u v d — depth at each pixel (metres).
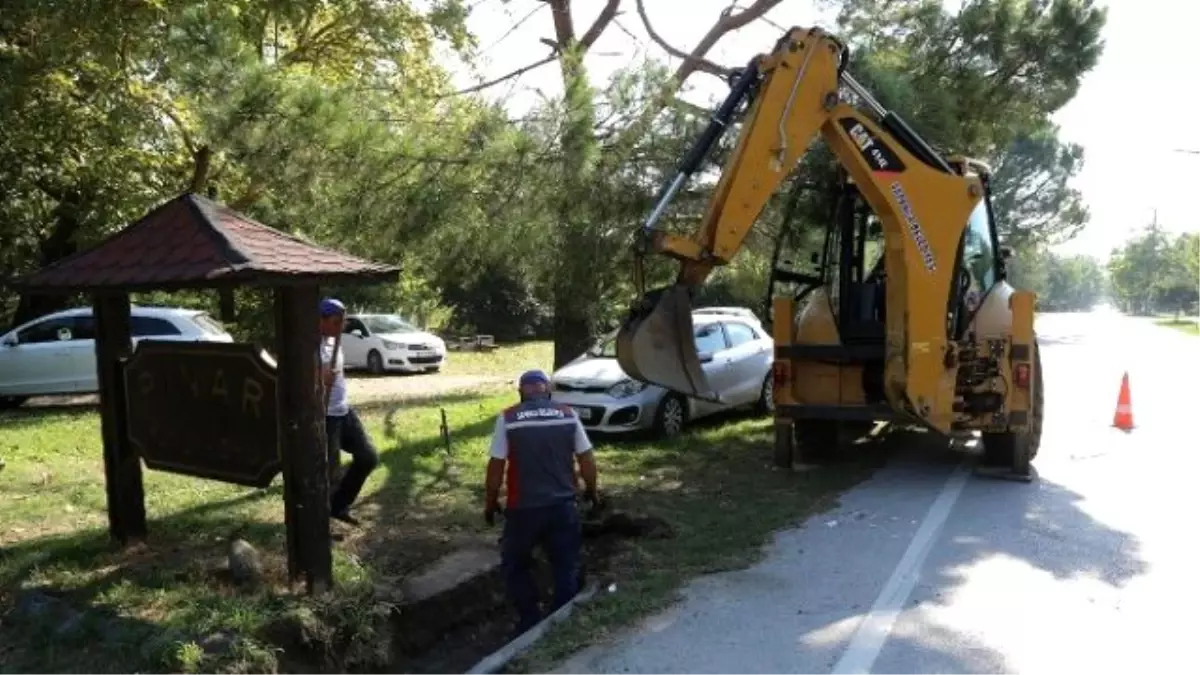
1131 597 5.88
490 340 35.88
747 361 13.56
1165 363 25.50
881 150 8.56
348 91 10.37
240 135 9.79
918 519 7.77
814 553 6.83
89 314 17.64
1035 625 5.41
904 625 5.40
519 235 10.53
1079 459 10.49
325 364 7.16
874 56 11.93
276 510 7.84
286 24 18.12
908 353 8.56
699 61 13.52
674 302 8.24
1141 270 107.94
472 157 10.10
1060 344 36.91
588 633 5.29
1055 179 47.66
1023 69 12.64
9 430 12.96
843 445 11.30
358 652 5.37
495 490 5.94
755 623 5.44
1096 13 12.34
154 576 5.94
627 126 10.50
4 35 13.95
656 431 11.90
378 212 10.27
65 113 16.41
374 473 9.55
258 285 5.18
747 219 8.18
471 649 5.93
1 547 6.71
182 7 12.55
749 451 11.00
